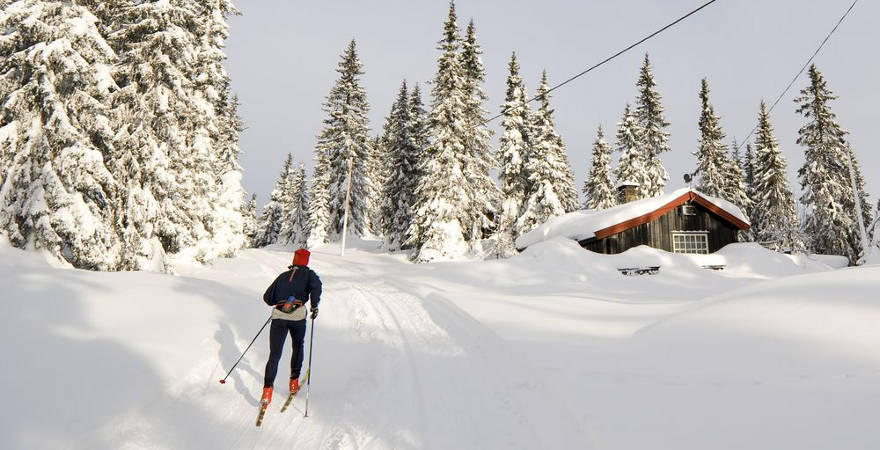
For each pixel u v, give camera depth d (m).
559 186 32.19
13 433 3.18
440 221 27.02
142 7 14.59
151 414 3.94
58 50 10.81
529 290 14.26
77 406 3.70
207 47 20.03
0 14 10.68
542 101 33.41
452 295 11.35
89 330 5.25
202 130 20.38
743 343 4.42
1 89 10.92
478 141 29.72
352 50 38.56
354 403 4.43
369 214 46.16
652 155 37.06
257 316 8.04
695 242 22.38
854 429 2.57
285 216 59.69
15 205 10.65
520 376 4.84
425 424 3.84
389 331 7.67
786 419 2.87
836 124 32.81
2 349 4.30
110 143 12.05
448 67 28.28
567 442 3.28
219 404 4.38
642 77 38.03
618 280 16.38
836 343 3.85
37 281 6.55
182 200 16.67
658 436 2.94
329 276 18.67
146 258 14.02
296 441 3.63
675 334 5.27
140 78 14.87
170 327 5.98
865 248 21.22
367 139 42.41
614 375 4.29
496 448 3.32
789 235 30.11
